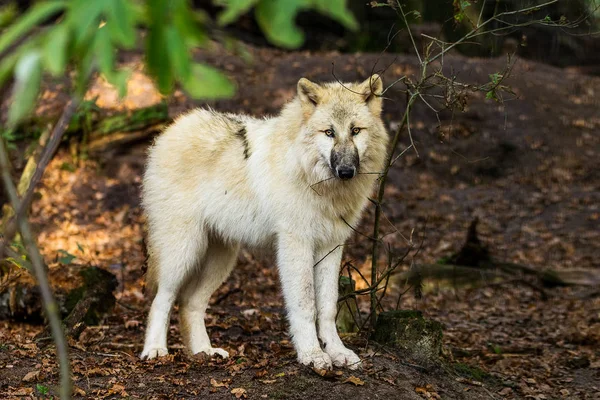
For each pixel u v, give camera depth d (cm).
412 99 966
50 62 197
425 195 2566
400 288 1820
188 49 215
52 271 1283
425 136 2900
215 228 978
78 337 1095
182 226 968
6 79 203
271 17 200
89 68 202
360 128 865
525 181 2716
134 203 2273
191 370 905
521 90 3241
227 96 213
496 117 3039
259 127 956
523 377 1122
